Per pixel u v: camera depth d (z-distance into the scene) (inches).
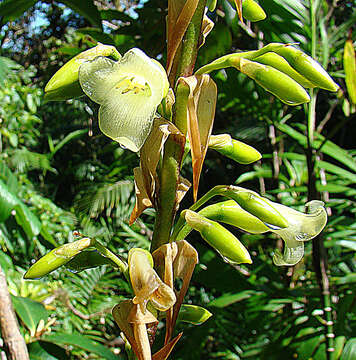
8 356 15.6
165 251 13.5
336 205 42.8
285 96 13.6
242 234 51.6
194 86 13.4
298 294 36.9
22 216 48.9
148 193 14.1
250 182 61.4
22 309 25.2
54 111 94.9
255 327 37.6
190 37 13.8
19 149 83.7
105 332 59.9
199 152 13.4
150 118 13.0
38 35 108.1
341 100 41.2
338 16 50.6
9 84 80.0
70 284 59.8
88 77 13.2
